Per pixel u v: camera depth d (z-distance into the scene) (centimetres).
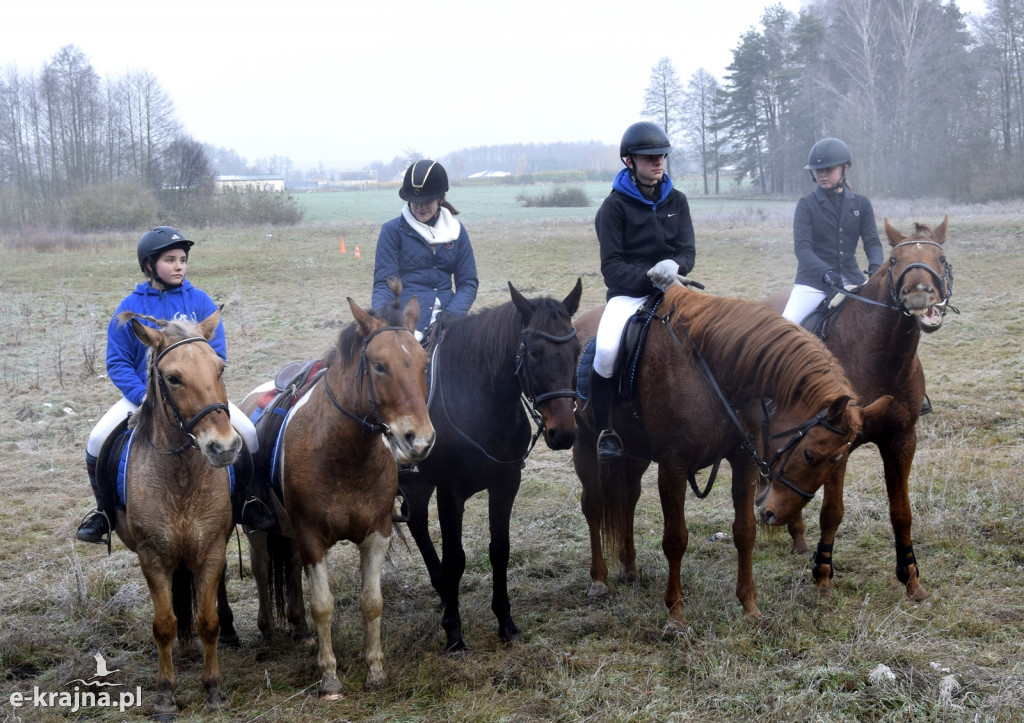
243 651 489
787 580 536
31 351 1320
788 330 431
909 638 438
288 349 1268
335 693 418
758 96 6488
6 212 4609
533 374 450
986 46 4122
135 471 406
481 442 466
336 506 421
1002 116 4109
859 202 595
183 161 5034
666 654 446
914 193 3878
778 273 1822
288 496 435
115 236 3462
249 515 457
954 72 4059
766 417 450
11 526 673
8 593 549
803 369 418
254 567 505
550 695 407
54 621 512
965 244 2108
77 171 5159
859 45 4212
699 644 444
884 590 508
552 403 446
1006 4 4075
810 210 594
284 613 497
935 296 476
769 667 420
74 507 718
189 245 467
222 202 4578
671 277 489
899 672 400
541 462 827
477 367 467
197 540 405
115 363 446
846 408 403
